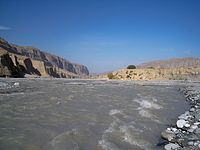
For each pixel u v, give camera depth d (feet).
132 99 57.21
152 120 38.63
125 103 50.31
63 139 25.75
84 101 49.70
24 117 33.32
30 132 27.02
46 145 23.85
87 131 29.25
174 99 67.15
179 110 50.42
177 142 28.96
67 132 27.89
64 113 37.09
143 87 107.34
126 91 79.30
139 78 246.27
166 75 254.06
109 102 50.26
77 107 42.47
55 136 26.37
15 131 26.99
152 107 49.01
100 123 33.19
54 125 30.37
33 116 34.17
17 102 44.50
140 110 43.88
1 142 23.41
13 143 23.48
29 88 76.23
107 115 37.81
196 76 255.91
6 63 249.96
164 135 31.37
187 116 42.04
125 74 252.83
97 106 44.68
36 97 52.26
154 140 30.19
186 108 53.52
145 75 249.75
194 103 61.16
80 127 30.45
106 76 265.34
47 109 39.37
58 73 473.26
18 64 310.04
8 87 77.56
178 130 34.09
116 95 63.82
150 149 27.17
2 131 26.66
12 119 31.91
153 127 35.01
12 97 51.03
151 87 110.93
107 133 29.45
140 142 28.58
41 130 27.94
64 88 80.69
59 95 57.52
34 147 23.11
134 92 77.25
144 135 30.94
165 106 52.70
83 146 24.99
